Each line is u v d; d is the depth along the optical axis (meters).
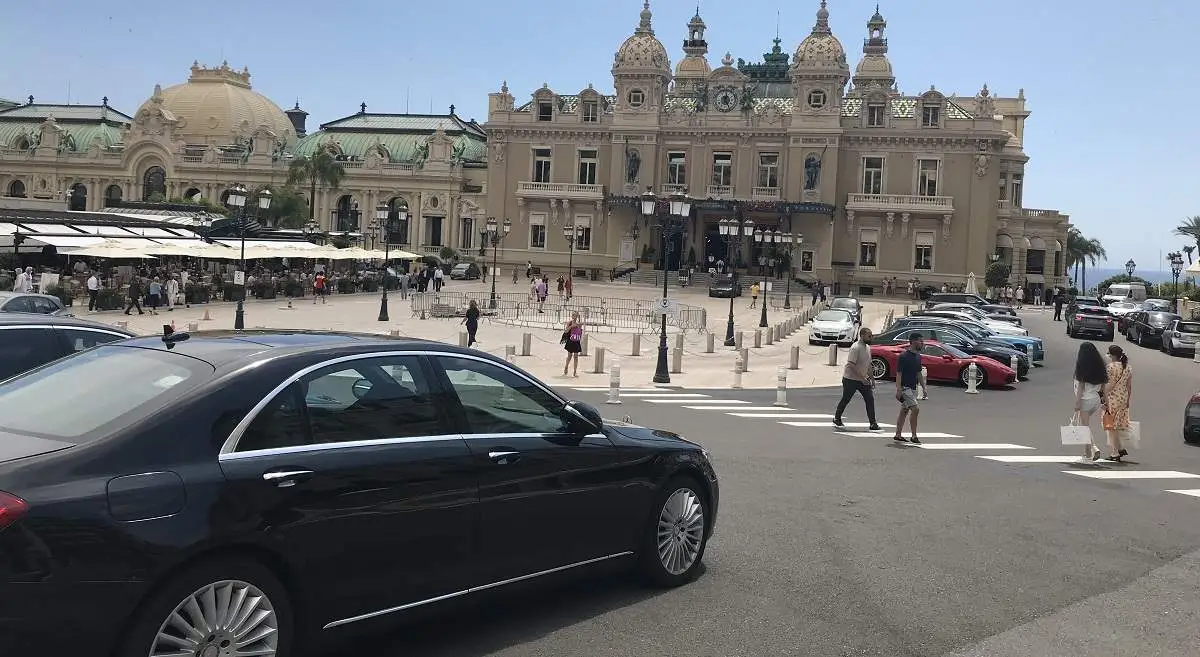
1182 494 13.42
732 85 85.00
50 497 4.49
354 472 5.53
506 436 6.52
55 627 4.45
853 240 83.25
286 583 5.30
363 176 105.75
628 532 7.39
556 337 40.47
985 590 8.27
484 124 89.94
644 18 86.69
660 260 87.75
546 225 89.62
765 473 13.49
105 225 61.84
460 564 6.11
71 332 10.66
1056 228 92.25
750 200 83.12
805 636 6.92
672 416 20.14
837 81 81.31
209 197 112.56
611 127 86.62
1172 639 7.22
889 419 21.00
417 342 6.44
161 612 4.75
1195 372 35.53
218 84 121.12
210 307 48.75
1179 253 65.00
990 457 16.11
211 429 5.12
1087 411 16.09
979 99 80.12
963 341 31.05
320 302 55.25
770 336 41.41
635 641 6.65
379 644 6.38
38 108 122.50
